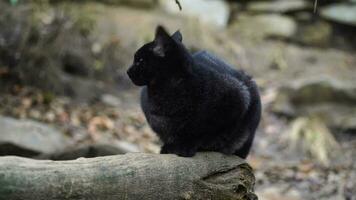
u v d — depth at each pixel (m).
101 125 6.90
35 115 6.76
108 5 10.42
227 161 3.52
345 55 11.14
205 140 3.67
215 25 10.91
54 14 8.23
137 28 9.56
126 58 8.85
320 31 11.41
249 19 11.34
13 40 7.60
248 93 3.72
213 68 3.69
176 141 3.66
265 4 11.67
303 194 5.96
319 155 7.10
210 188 3.34
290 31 11.12
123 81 8.57
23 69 7.48
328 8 11.64
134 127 7.20
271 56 10.12
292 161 7.02
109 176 3.06
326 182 6.34
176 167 3.30
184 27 9.92
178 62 3.51
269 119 8.18
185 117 3.58
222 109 3.58
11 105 6.89
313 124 7.75
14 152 5.41
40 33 7.72
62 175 2.95
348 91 8.52
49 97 7.21
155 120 3.72
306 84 8.56
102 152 4.75
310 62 10.43
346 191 6.08
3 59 7.49
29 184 2.85
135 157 3.25
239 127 3.75
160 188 3.21
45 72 7.58
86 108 7.41
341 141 7.86
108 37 9.00
